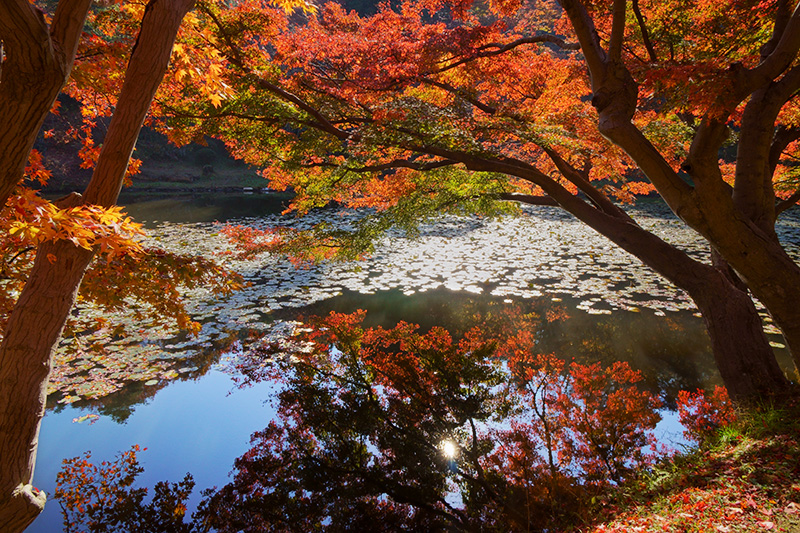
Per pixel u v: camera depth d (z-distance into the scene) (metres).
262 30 6.71
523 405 6.58
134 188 32.25
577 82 7.64
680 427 5.63
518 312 9.91
